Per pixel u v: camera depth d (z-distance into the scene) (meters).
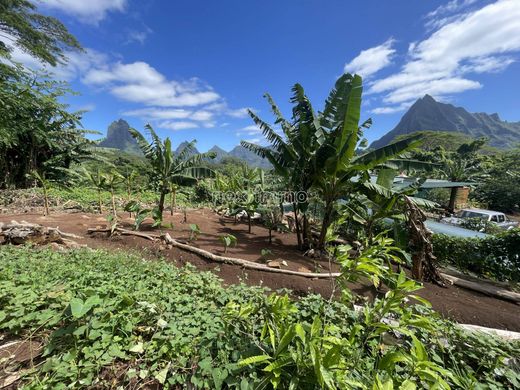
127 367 2.04
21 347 2.16
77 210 9.76
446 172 22.38
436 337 2.50
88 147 17.66
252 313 2.37
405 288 2.07
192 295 3.37
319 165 6.59
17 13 12.86
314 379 1.59
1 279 2.96
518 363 2.38
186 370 2.04
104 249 5.59
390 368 1.62
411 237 5.70
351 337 1.85
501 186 21.23
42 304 2.52
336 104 6.77
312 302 2.97
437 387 1.48
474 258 6.21
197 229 6.82
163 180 8.41
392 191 5.81
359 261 2.38
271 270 5.42
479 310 4.64
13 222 6.27
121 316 2.37
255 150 7.80
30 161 14.31
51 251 4.73
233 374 1.88
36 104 13.73
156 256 5.94
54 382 1.80
